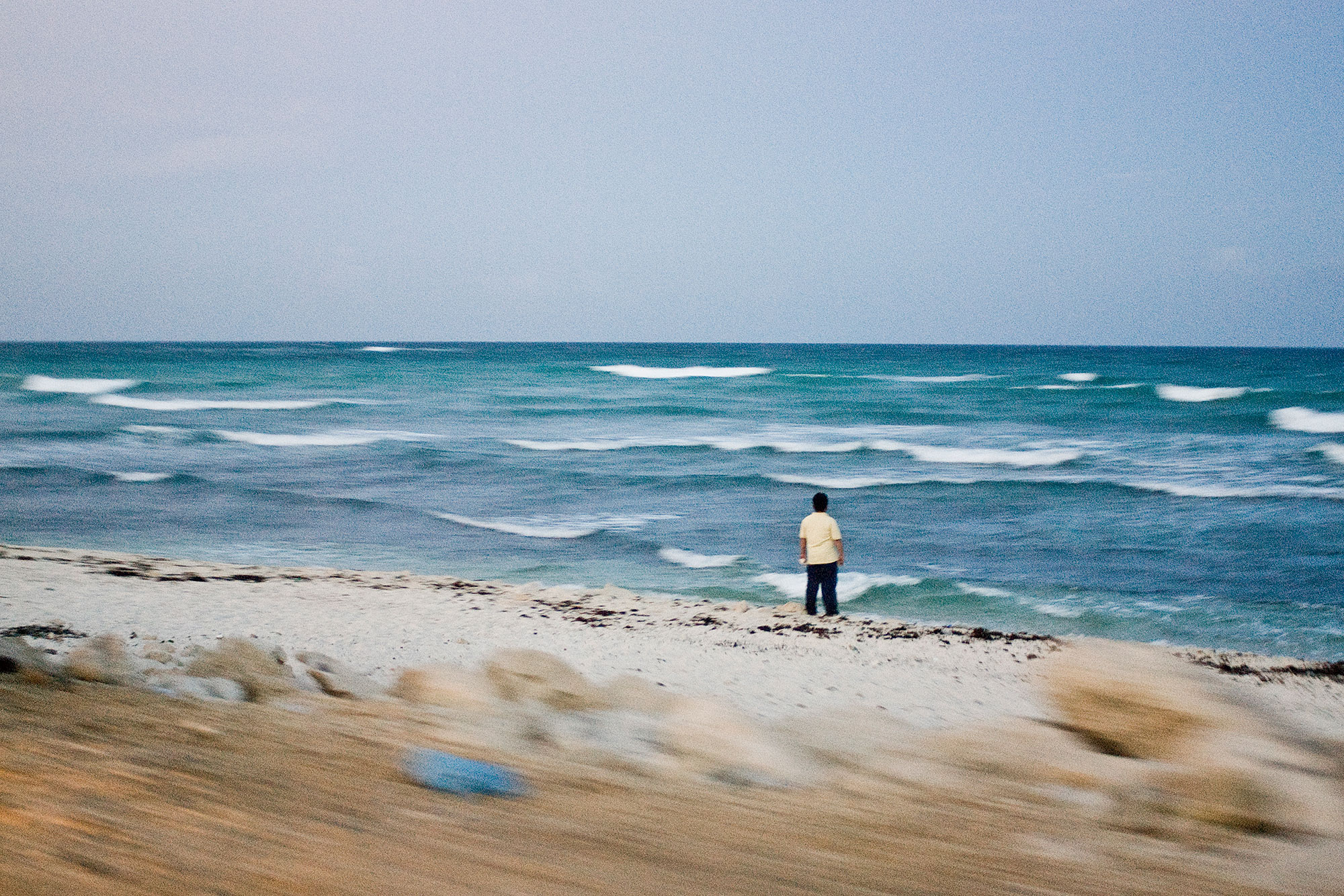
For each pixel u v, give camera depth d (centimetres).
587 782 335
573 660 1060
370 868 228
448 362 9444
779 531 2188
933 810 315
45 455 3106
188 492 2508
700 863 252
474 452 3341
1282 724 370
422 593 1462
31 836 227
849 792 338
